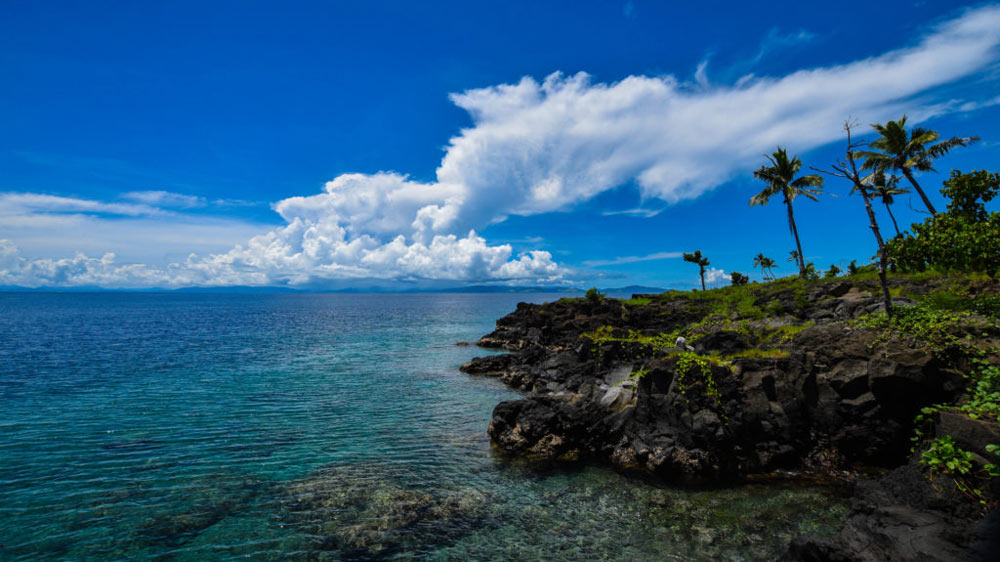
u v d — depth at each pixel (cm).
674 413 1822
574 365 3272
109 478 1683
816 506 1403
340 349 5600
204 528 1324
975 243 2181
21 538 1261
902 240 2586
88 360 4497
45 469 1761
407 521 1370
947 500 990
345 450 2017
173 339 6519
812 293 4150
